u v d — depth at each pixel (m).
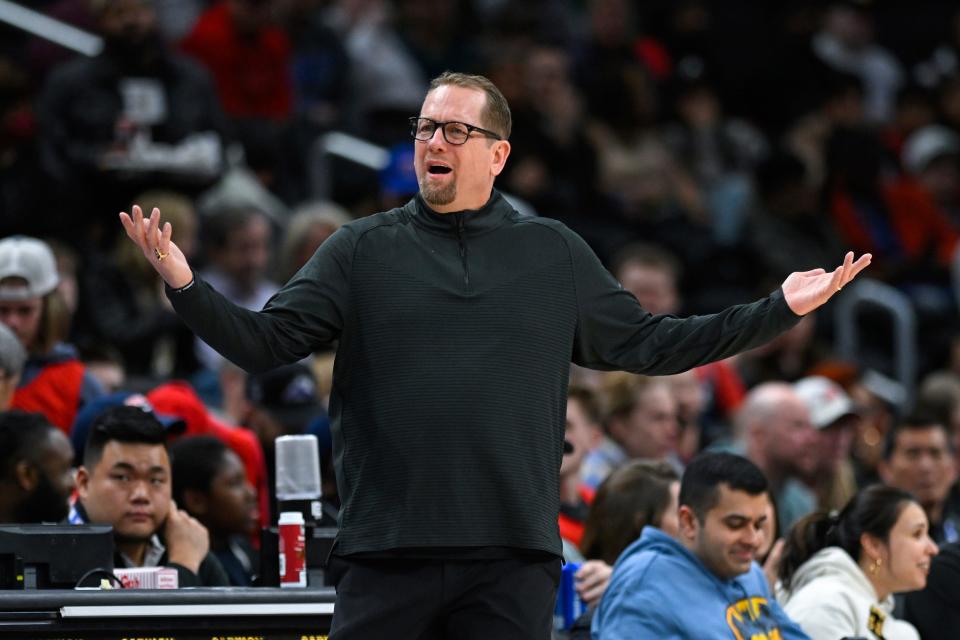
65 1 38.66
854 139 46.22
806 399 28.91
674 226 41.97
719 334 14.41
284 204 37.22
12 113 32.03
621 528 21.69
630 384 27.30
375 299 14.27
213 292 13.72
